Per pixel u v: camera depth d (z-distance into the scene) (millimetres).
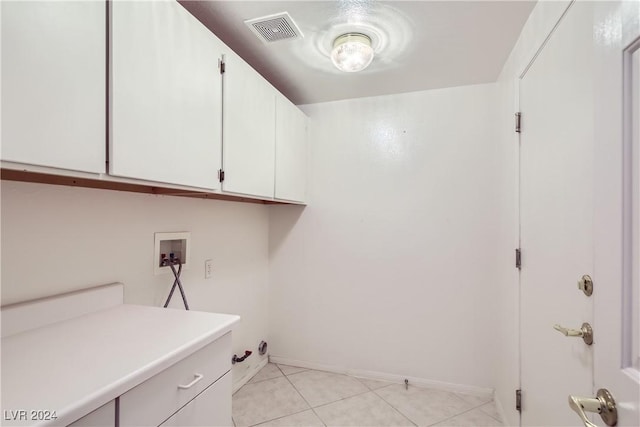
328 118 2420
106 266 1235
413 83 2086
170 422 820
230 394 1076
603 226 611
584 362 889
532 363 1328
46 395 616
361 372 2289
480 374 2047
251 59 1784
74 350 824
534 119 1316
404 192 2230
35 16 696
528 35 1390
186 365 876
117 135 878
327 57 1756
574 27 967
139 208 1390
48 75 720
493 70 1896
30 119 687
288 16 1390
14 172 839
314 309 2422
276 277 2523
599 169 627
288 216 2502
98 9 835
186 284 1670
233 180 1437
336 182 2389
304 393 2045
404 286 2217
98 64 834
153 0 1007
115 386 663
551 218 1138
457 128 2123
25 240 980
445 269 2133
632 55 558
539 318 1251
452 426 1721
